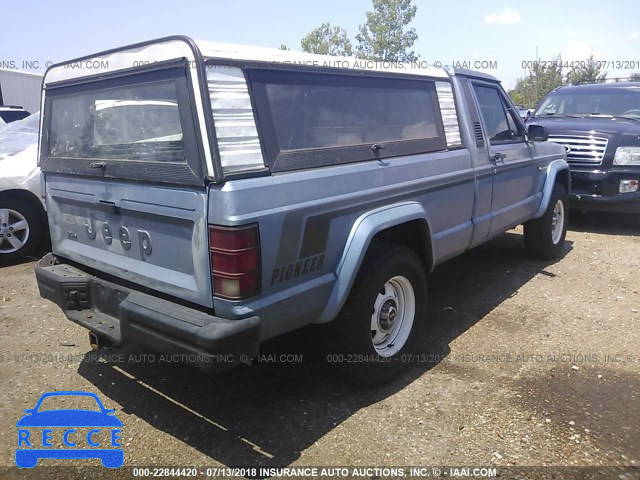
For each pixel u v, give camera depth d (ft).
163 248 9.70
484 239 16.12
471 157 14.61
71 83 11.55
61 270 11.98
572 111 29.48
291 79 9.91
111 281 11.16
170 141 9.27
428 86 13.47
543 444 9.90
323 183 9.95
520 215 18.03
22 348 13.82
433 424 10.55
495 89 16.76
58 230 12.62
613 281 18.69
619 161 24.52
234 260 8.55
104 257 11.13
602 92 29.48
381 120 11.87
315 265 10.01
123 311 9.60
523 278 18.99
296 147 9.81
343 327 10.96
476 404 11.19
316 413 10.98
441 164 13.26
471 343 13.99
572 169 25.48
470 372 12.50
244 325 8.63
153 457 9.72
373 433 10.30
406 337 12.35
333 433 10.33
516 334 14.52
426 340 14.17
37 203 21.34
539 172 19.16
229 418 10.85
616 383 11.97
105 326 10.48
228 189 8.50
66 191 11.86
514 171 17.15
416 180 12.27
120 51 10.07
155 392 11.82
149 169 9.51
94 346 11.14
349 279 10.42
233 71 8.98
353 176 10.59
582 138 25.13
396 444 9.98
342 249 10.54
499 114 16.89
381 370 11.69
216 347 8.32
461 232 14.47
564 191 21.01
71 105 11.64
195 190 8.87
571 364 12.84
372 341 11.68
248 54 9.29
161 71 9.27
